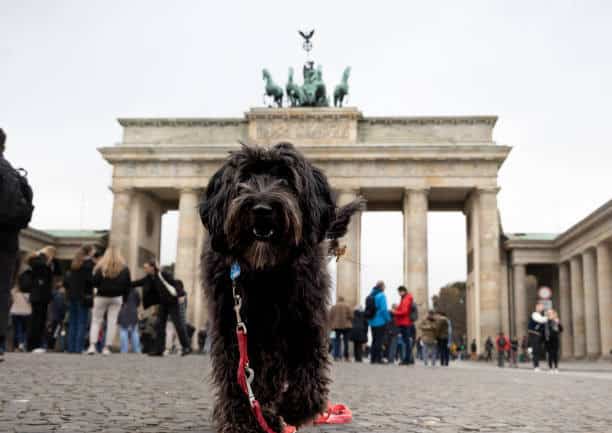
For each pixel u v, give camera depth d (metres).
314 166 6.33
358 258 92.62
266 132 98.38
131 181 98.56
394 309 46.31
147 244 105.31
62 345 45.25
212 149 97.06
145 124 101.31
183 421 9.57
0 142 18.22
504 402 14.60
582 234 96.00
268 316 6.23
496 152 94.56
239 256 5.82
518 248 110.94
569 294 108.38
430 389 18.39
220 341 6.48
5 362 22.17
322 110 98.00
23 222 17.77
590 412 12.70
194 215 97.31
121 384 15.72
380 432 9.13
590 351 92.31
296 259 5.99
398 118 98.38
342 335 47.56
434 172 95.69
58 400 11.70
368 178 96.00
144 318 52.06
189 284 94.75
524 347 97.50
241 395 6.41
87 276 35.19
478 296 94.81
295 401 6.36
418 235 94.00
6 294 17.92
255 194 5.52
